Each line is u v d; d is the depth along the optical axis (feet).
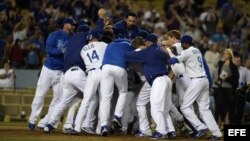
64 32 179.01
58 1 304.09
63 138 152.56
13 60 269.23
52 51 177.37
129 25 172.45
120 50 163.73
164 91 157.89
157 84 157.79
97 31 167.73
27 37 284.61
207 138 168.66
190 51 165.58
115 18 295.07
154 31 290.97
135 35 173.68
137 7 353.10
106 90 162.61
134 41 164.96
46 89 179.73
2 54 264.72
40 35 281.54
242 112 193.26
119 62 162.81
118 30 172.76
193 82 165.17
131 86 170.30
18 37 283.79
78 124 164.25
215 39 301.43
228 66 207.62
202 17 322.34
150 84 160.56
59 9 300.20
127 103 170.19
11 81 251.80
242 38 314.55
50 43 177.37
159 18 321.11
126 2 334.24
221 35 302.45
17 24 288.10
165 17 323.57
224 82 208.13
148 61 159.33
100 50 165.48
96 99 167.32
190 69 165.89
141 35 168.45
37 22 292.40
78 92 168.96
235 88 203.92
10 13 294.25
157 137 157.28
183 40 167.02
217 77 211.20
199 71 165.78
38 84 179.73
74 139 150.41
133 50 165.48
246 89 192.54
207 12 326.85
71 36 170.71
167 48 173.78
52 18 290.35
